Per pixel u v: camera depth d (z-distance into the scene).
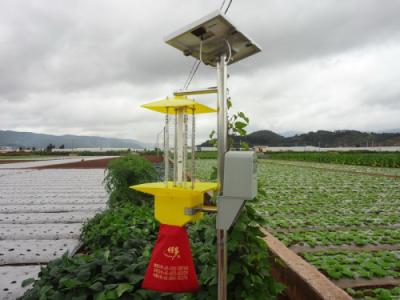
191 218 1.91
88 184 13.26
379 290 3.06
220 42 1.99
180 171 2.01
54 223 6.24
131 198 6.70
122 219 4.90
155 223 4.91
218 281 1.91
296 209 7.61
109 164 7.06
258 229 2.27
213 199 2.20
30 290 2.79
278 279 3.53
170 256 1.91
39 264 4.05
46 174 18.52
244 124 2.21
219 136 1.94
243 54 2.30
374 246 4.74
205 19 1.75
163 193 1.94
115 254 3.61
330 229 5.85
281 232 5.54
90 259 3.28
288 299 3.21
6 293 3.16
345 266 3.76
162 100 2.00
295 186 12.29
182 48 2.08
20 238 5.16
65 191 11.05
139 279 2.73
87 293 2.63
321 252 4.34
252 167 1.77
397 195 9.83
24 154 70.25
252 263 2.21
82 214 7.07
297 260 3.34
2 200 9.14
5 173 19.27
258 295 2.16
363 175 17.31
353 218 6.61
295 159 41.06
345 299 2.42
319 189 11.33
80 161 37.59
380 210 7.56
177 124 2.02
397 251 4.44
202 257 2.51
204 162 30.08
